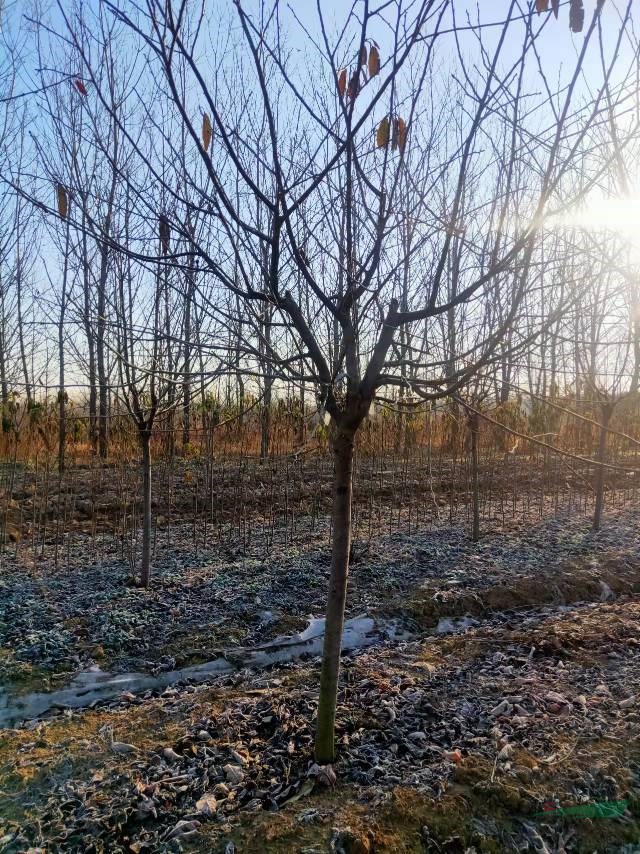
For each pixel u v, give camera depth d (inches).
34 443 372.5
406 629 177.2
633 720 118.1
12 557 226.2
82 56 79.7
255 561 220.4
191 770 107.1
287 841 89.5
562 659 149.2
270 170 81.4
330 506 306.5
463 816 93.9
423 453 388.5
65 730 124.0
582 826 93.6
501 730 115.7
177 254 84.2
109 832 93.9
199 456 361.4
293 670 151.3
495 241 85.7
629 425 410.3
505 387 135.0
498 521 288.8
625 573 219.5
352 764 106.8
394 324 89.1
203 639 162.6
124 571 209.0
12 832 94.7
